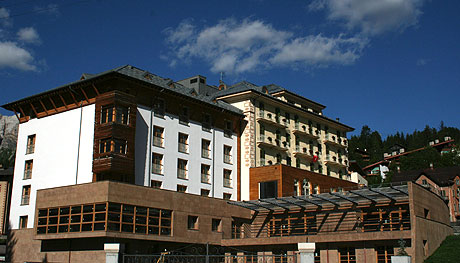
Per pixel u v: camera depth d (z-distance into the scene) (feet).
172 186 154.30
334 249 143.33
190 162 163.02
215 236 156.04
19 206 157.89
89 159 141.38
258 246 154.71
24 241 151.23
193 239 148.05
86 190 130.31
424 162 392.88
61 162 149.59
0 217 228.63
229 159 179.73
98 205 126.93
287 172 174.40
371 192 138.51
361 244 138.31
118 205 128.16
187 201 149.07
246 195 179.01
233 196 177.47
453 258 127.24
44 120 159.53
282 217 167.12
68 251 135.64
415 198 132.87
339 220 154.30
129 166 137.28
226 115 180.96
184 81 208.44
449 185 309.01
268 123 192.34
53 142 154.10
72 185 134.00
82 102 149.07
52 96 156.56
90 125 144.46
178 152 159.22
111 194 126.41
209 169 170.40
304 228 159.22
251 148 183.21
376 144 552.41
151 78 159.12
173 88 165.27
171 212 143.64
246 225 170.40
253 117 187.32
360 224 149.69
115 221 126.31
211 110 174.81
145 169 146.30
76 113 149.89
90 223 126.93
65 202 134.10
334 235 140.46
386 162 433.48
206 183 167.63
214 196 169.48
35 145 159.94
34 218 148.15
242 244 154.10
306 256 71.92
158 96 155.33
